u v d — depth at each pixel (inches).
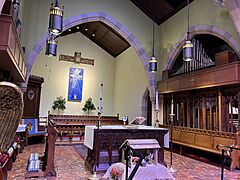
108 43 492.1
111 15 319.3
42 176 148.9
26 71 250.5
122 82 485.4
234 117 201.6
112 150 169.9
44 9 281.1
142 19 343.6
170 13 319.6
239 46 208.2
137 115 408.5
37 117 339.9
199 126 241.1
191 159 223.6
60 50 480.4
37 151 246.8
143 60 333.7
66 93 475.8
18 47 149.5
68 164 187.3
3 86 50.7
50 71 464.1
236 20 180.5
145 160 144.3
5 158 100.6
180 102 277.4
